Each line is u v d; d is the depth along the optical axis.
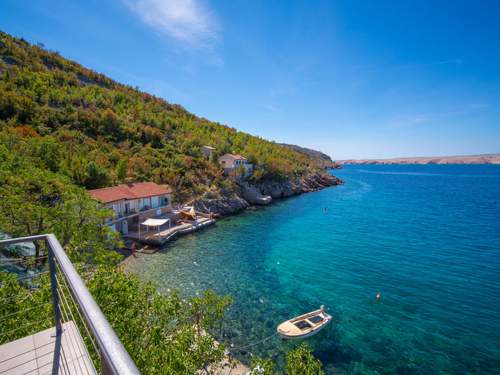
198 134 102.50
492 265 31.19
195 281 26.98
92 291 10.30
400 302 23.44
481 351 17.75
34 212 19.08
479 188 104.50
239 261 32.47
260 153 108.62
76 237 18.53
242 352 17.36
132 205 42.50
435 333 19.44
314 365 12.09
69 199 21.47
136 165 60.28
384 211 62.06
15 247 18.31
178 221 47.81
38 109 63.00
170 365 8.98
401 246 38.06
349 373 16.05
